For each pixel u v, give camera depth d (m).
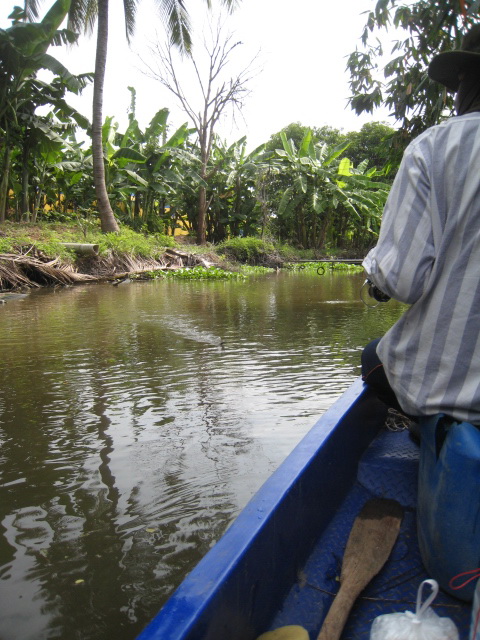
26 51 17.77
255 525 1.39
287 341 6.73
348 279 18.42
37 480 2.99
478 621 1.22
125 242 19.14
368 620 1.48
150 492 2.84
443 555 1.46
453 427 1.44
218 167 28.73
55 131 21.44
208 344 6.59
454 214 1.44
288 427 3.72
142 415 4.02
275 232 35.91
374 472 2.21
